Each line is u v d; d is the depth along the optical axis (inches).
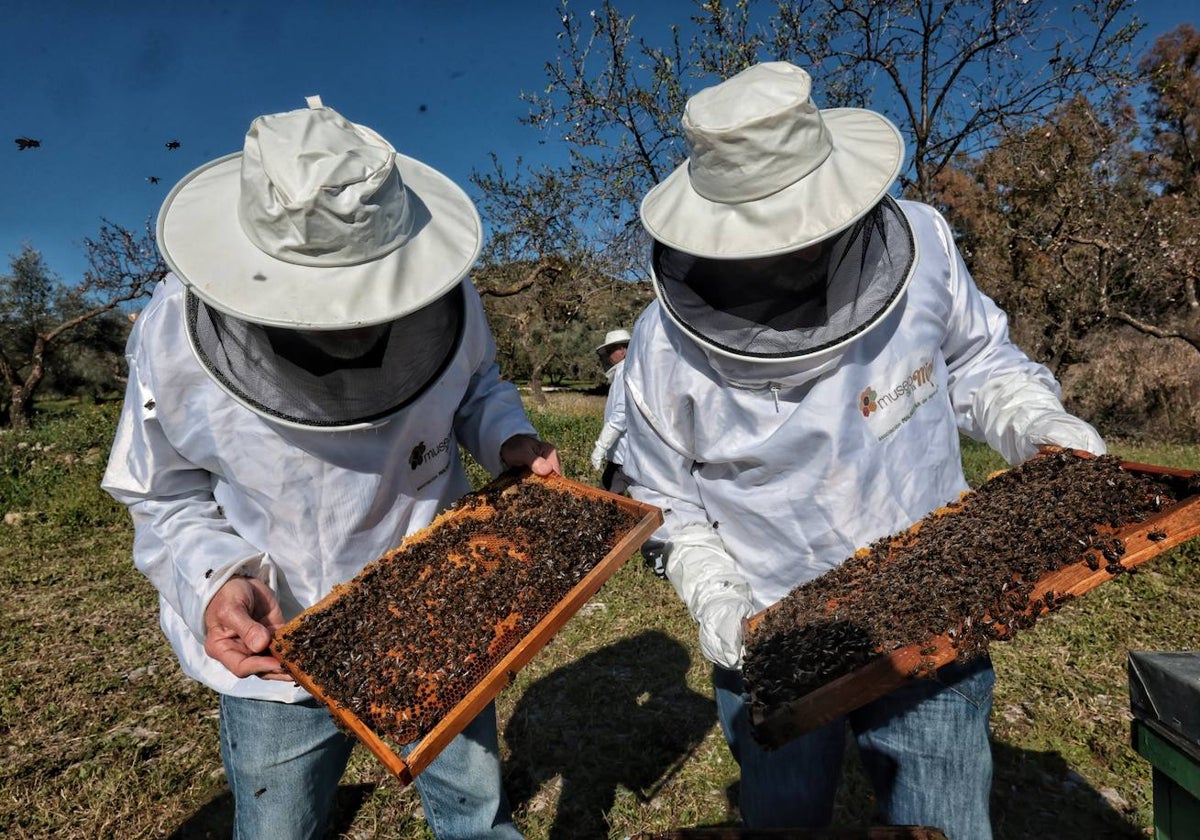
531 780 137.5
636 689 166.1
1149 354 579.5
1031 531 68.2
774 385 81.0
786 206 71.9
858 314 75.4
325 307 65.5
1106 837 116.6
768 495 84.1
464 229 76.8
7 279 1091.9
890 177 73.2
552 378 1638.8
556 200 490.9
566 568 73.3
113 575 269.9
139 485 82.5
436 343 78.1
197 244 68.5
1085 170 433.4
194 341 72.5
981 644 61.1
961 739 77.8
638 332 93.9
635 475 97.1
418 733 59.6
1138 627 184.9
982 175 503.8
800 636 66.4
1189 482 69.0
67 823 130.4
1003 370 90.7
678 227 76.8
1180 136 668.1
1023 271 523.2
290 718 81.6
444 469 92.0
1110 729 142.6
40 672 191.0
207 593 73.3
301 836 86.2
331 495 80.6
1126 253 461.7
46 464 447.5
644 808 127.8
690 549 88.4
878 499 82.0
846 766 139.3
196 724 162.4
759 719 58.0
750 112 70.6
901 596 66.7
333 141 66.4
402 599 74.1
